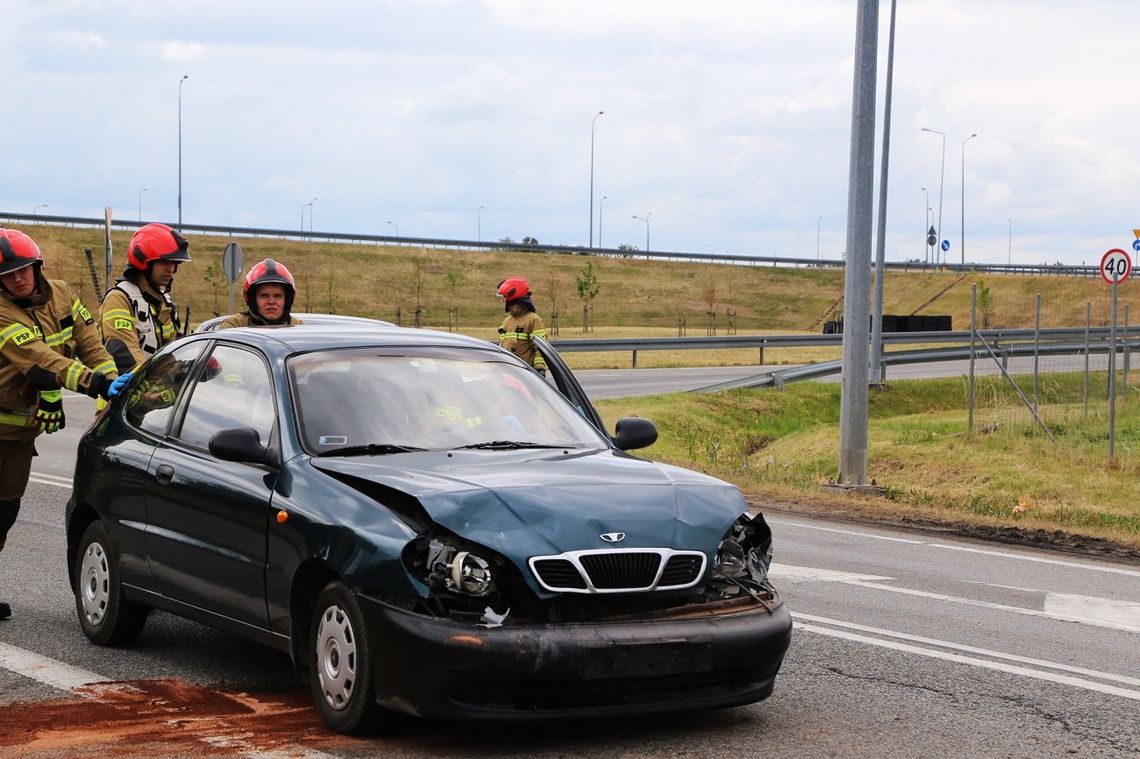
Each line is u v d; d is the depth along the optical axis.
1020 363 37.44
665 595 5.44
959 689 6.80
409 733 5.64
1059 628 8.52
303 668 5.85
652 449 21.05
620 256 128.12
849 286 16.02
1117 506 15.80
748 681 5.67
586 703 5.30
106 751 5.34
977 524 13.72
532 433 6.59
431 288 105.44
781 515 14.16
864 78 15.69
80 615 7.49
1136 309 90.06
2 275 7.54
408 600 5.24
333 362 6.58
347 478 5.74
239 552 6.13
